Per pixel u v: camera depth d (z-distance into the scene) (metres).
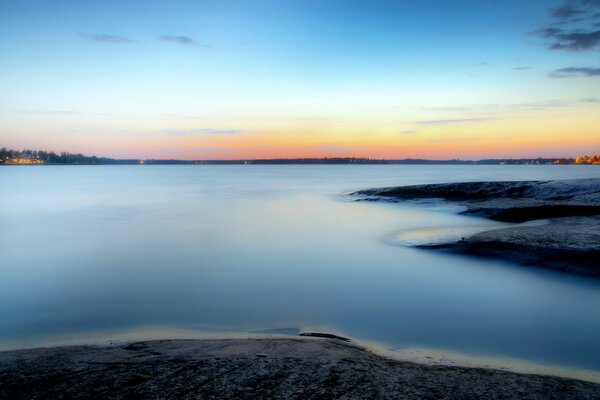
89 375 5.64
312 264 14.94
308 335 8.13
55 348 7.06
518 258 13.54
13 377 5.59
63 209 34.69
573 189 32.28
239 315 9.54
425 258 15.05
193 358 6.36
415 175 135.38
